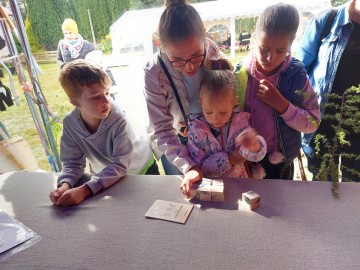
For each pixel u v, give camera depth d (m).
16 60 1.82
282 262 0.72
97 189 1.08
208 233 0.83
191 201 0.98
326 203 0.93
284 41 1.02
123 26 3.09
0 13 1.72
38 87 1.85
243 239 0.80
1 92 2.57
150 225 0.88
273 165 1.32
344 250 0.75
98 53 2.85
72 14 4.33
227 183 1.07
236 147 1.13
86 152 1.32
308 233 0.81
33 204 1.05
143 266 0.74
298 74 1.15
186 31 0.96
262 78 1.18
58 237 0.87
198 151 1.15
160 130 1.20
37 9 4.48
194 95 1.20
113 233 0.86
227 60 1.18
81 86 1.11
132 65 3.66
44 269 0.76
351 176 1.48
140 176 1.17
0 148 1.92
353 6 1.28
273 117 1.23
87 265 0.76
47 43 4.73
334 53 1.37
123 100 3.40
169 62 1.12
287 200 0.95
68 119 1.25
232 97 1.05
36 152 3.28
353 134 1.43
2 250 0.83
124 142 1.21
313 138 1.49
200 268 0.72
